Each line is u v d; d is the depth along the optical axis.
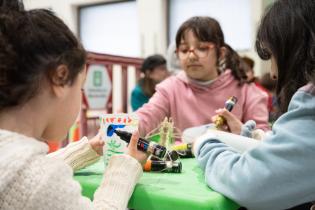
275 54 0.71
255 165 0.64
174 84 1.55
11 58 0.54
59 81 0.59
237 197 0.65
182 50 1.50
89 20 5.20
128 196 0.66
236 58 1.60
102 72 2.38
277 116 0.75
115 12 5.02
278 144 0.64
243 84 1.55
